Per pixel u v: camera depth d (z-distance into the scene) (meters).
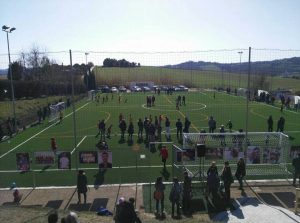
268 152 20.42
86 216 14.45
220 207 16.50
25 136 34.75
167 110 51.94
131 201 11.09
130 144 29.80
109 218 14.13
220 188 18.34
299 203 16.42
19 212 14.59
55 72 82.94
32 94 64.75
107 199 17.77
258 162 20.44
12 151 28.52
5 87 58.69
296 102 54.88
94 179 20.89
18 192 17.59
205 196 17.72
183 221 14.52
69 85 75.88
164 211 16.20
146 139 30.88
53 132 36.44
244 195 17.98
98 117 46.50
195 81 83.50
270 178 20.58
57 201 17.59
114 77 92.38
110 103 63.03
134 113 49.44
